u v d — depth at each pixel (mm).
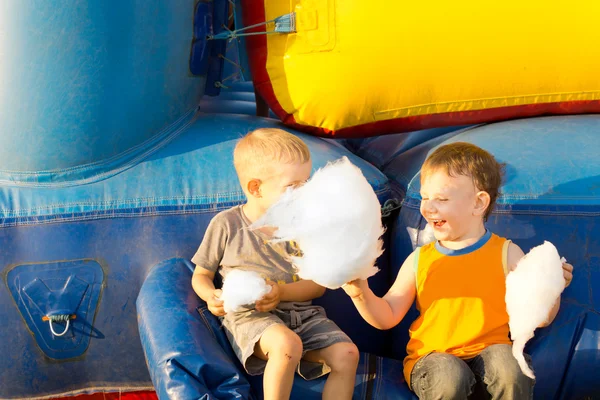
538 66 2240
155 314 1846
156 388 1702
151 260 2084
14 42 1959
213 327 1870
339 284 1435
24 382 2133
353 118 2305
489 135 2219
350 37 2166
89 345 2125
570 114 2369
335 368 1731
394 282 2000
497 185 1801
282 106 2330
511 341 1763
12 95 2000
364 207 1381
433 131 2627
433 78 2234
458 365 1650
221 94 3322
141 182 2104
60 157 2066
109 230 2068
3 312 2068
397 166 2402
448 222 1755
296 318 1820
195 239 2094
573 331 1861
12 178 2096
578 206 1930
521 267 1660
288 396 1658
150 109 2158
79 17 1955
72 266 2062
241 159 1839
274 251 1882
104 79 2027
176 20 2166
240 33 2379
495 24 2172
